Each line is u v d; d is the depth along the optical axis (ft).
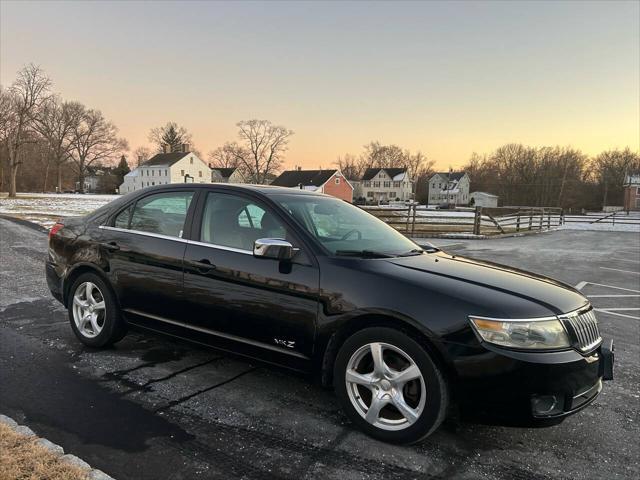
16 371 12.55
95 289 14.30
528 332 8.58
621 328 19.70
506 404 8.54
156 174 294.87
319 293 10.04
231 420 10.32
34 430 9.55
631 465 9.16
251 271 10.91
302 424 10.24
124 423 10.00
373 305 9.43
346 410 10.02
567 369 8.56
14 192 168.14
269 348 10.78
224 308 11.31
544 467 8.96
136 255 13.05
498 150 342.44
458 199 343.87
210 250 11.74
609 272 36.40
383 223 14.30
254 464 8.68
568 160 300.20
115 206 14.43
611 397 12.41
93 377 12.37
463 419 9.02
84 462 8.23
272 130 297.53
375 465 8.79
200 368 13.26
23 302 19.66
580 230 91.25
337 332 9.91
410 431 9.25
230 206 12.09
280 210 11.35
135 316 13.25
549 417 8.52
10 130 165.58
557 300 9.49
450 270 10.55
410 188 366.84
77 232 14.82
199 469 8.45
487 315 8.66
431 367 8.96
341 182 277.03
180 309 12.16
